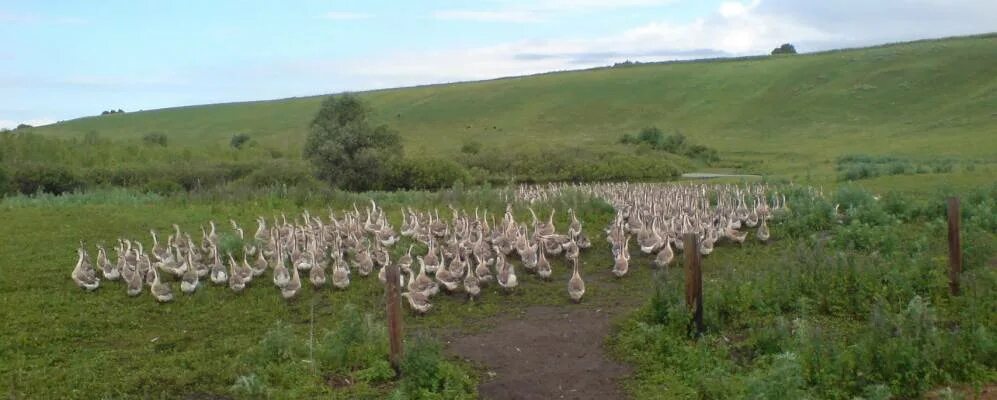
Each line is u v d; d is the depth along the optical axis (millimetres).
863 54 126250
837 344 14422
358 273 22734
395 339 14461
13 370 15289
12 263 23984
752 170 68188
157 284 20141
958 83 104562
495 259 23266
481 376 14781
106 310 19469
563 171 64438
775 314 16938
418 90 149000
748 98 117750
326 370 14602
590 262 24297
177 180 53125
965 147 73438
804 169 64438
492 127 116375
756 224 28000
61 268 23625
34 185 47219
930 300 17141
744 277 18875
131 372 15164
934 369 13617
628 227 27250
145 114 141625
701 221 26297
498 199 35344
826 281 17812
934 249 22562
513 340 16812
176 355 16078
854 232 24250
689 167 70562
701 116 113250
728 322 16688
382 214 28828
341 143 54719
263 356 15156
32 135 64188
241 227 31000
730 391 13055
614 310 18906
